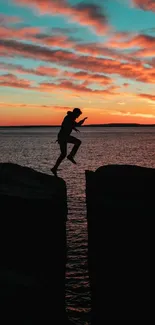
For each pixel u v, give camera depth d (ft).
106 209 31.91
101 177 33.42
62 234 33.50
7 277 30.14
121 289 32.07
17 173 36.06
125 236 31.58
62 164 252.62
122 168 33.94
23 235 31.19
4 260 30.96
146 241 31.07
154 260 30.96
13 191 31.78
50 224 31.91
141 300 31.40
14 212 30.86
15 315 29.73
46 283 31.55
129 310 31.89
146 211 31.07
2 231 30.96
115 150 397.19
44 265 31.96
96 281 33.63
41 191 32.91
